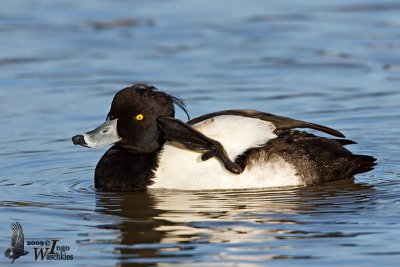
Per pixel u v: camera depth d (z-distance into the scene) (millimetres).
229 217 10078
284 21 22406
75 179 12047
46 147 13695
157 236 9523
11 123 15055
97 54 19875
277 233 9508
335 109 15352
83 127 14781
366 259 8734
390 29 21188
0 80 17891
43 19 22984
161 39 21062
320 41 20391
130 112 11547
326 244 9148
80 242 9422
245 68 18438
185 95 16453
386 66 18281
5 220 10219
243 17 22953
